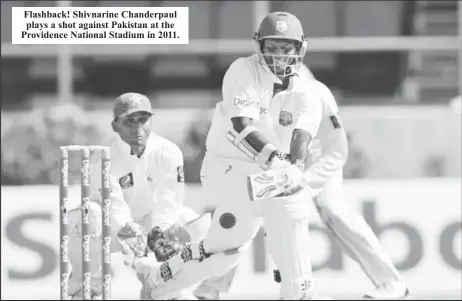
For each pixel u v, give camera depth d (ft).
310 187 63.10
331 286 78.28
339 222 64.80
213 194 58.39
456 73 130.93
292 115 56.29
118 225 61.62
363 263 65.41
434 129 117.60
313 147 64.23
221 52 128.88
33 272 78.02
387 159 116.47
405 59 131.95
